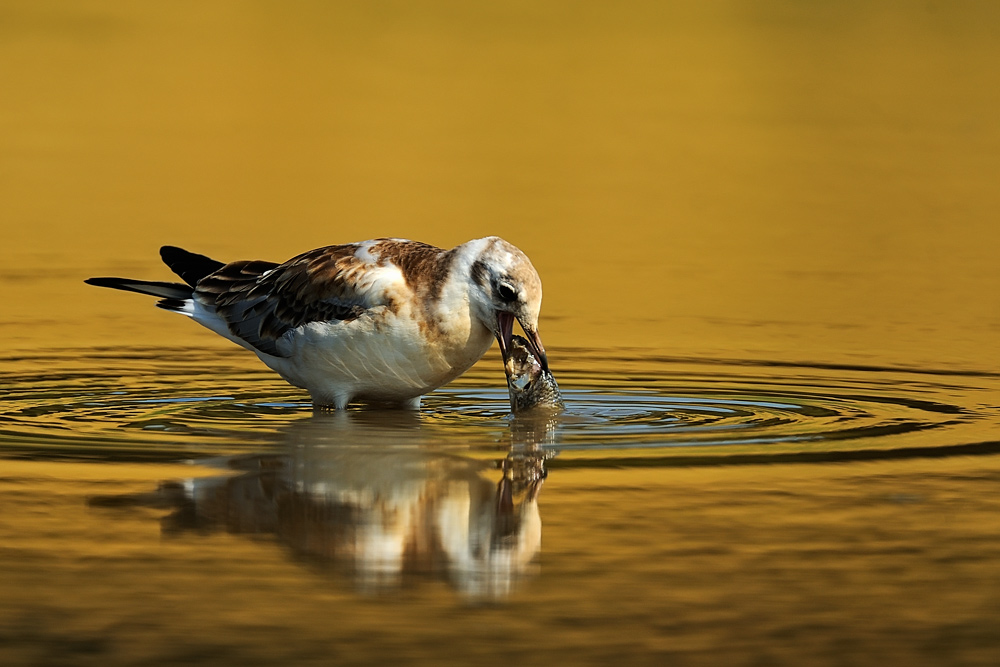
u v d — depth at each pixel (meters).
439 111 32.84
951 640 7.54
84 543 8.94
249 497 9.98
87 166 27.09
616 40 42.09
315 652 7.32
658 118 32.59
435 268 12.86
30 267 19.78
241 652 7.33
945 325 17.08
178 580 8.32
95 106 32.59
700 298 18.55
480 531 9.23
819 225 23.30
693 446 11.53
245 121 31.55
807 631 7.63
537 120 32.19
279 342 13.31
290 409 13.16
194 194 24.95
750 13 46.53
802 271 20.19
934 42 42.06
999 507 9.78
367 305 12.78
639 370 14.82
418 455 11.27
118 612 7.84
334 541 9.04
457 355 12.92
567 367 14.98
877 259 20.98
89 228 22.25
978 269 20.34
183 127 30.88
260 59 38.38
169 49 39.25
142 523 9.36
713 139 30.56
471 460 11.09
